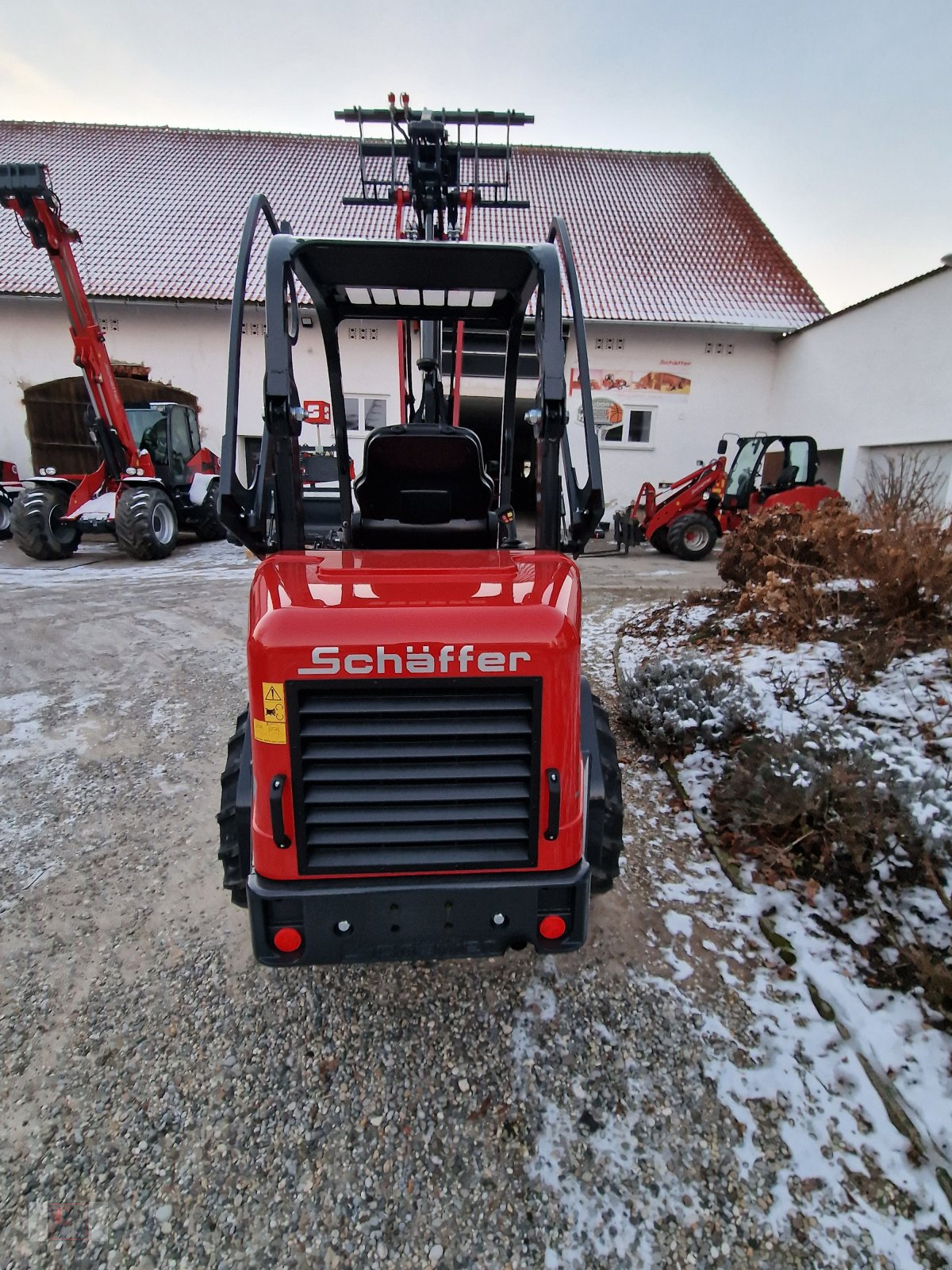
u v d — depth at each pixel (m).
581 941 1.78
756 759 3.13
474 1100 1.86
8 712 4.46
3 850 2.98
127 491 10.00
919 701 3.40
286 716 1.65
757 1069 1.92
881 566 4.29
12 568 9.59
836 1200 1.60
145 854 2.95
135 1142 1.76
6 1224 1.57
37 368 14.46
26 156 17.86
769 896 2.57
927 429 10.77
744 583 5.75
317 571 2.02
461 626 1.66
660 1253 1.51
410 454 2.68
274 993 2.21
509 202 4.05
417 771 1.72
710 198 17.89
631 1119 1.80
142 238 15.27
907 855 2.55
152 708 4.50
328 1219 1.59
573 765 1.75
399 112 3.95
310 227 15.54
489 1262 1.50
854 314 12.32
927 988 2.08
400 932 1.74
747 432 15.01
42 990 2.23
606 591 7.87
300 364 12.80
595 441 2.07
